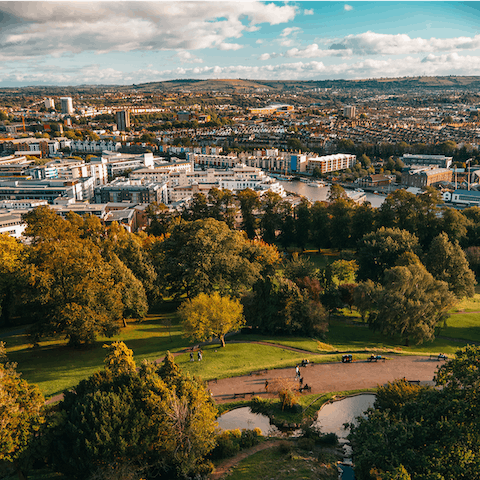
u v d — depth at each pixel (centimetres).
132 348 10350
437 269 14538
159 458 6028
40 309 10181
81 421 5766
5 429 5406
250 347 10256
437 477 4597
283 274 13912
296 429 7294
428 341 11712
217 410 6988
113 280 10900
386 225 19688
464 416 5219
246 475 6012
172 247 13875
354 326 12912
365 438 5644
